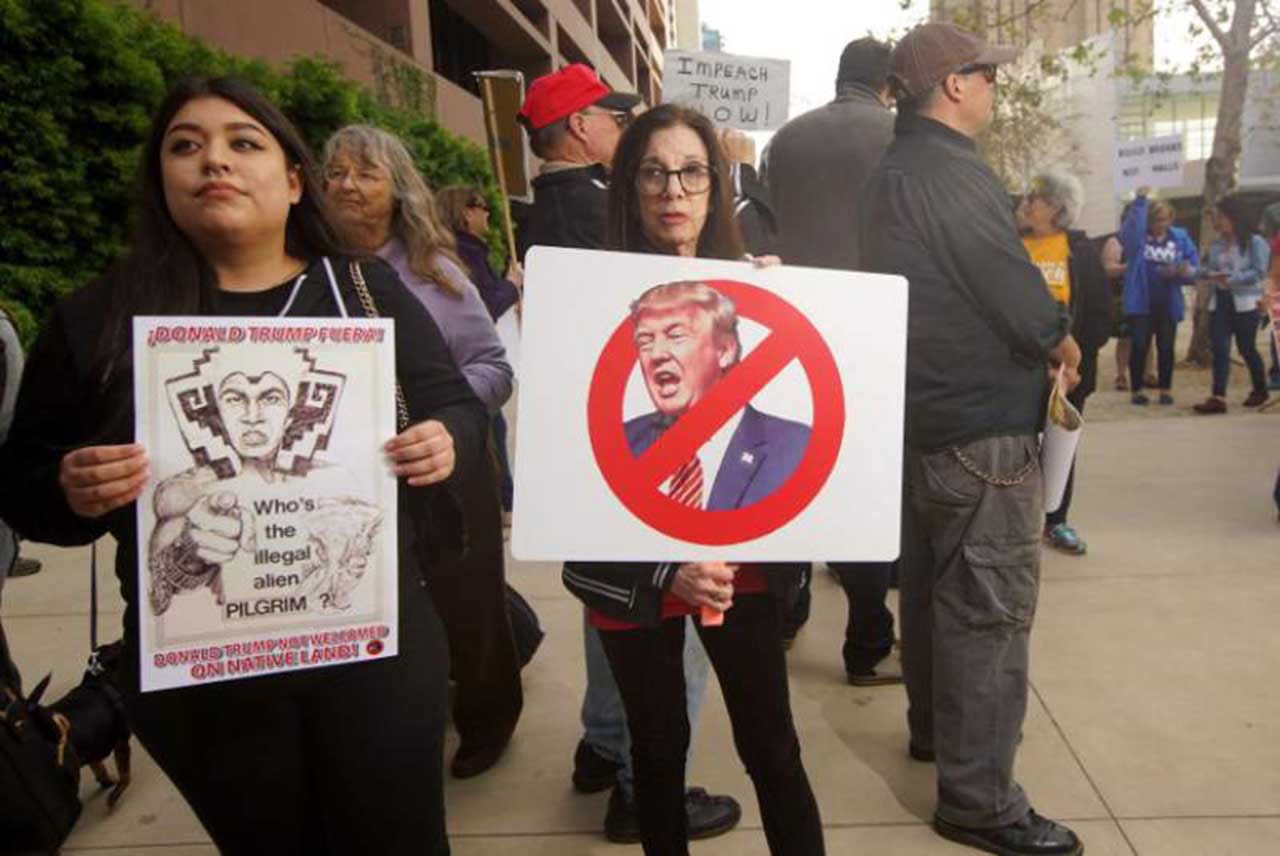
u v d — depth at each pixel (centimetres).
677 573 172
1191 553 442
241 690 143
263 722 147
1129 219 845
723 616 180
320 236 158
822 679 334
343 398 142
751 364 170
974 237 215
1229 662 330
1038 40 1379
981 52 227
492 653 270
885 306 175
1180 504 523
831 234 355
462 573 259
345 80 1175
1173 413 808
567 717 312
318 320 141
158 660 135
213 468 136
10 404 209
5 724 189
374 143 234
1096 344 454
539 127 284
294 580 141
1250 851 231
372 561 145
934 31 231
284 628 141
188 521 135
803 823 186
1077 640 354
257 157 145
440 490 161
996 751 231
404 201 235
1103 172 746
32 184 654
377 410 145
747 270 170
